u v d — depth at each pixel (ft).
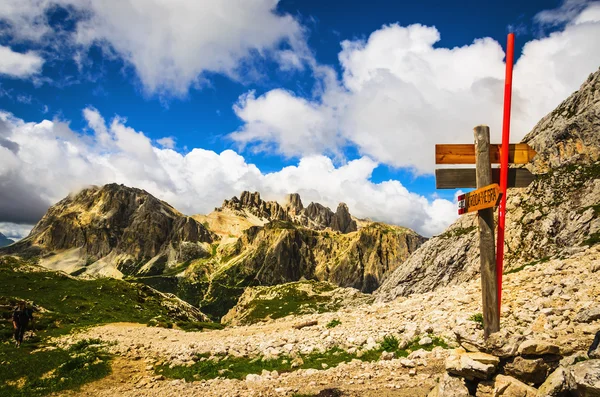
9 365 72.13
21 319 94.38
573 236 245.45
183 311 250.37
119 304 201.67
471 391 36.63
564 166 322.14
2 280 213.25
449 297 86.89
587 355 34.37
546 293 67.10
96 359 75.36
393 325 77.20
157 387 59.77
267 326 126.93
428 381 47.26
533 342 34.78
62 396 57.62
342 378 52.95
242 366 67.26
